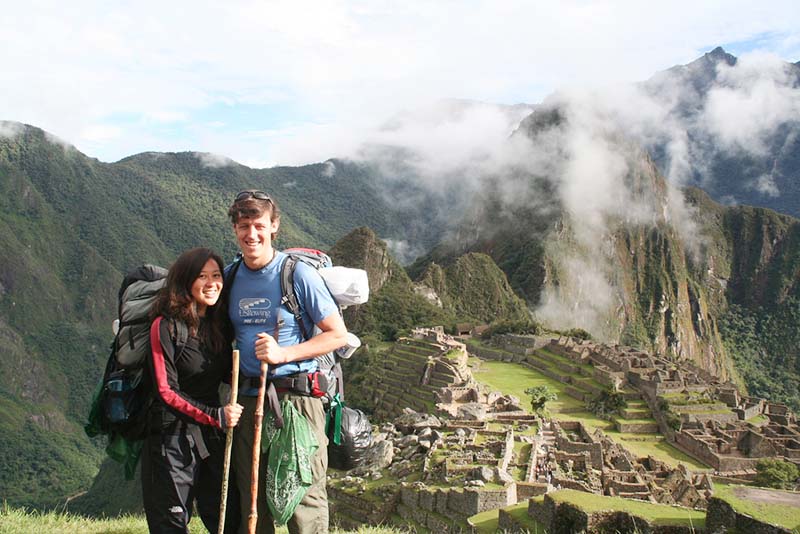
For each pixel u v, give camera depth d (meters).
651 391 77.12
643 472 43.00
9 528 9.12
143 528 10.00
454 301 171.62
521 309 185.50
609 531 11.92
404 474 27.61
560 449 39.12
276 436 6.77
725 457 59.94
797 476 54.38
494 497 23.00
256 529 7.14
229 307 7.14
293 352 6.80
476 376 91.38
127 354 7.01
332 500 27.12
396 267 157.50
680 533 11.11
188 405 6.70
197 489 7.46
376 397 73.31
